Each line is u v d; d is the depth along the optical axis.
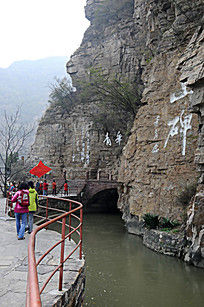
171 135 15.16
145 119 17.17
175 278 9.95
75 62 39.38
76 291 4.50
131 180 18.14
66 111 38.19
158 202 15.12
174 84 15.57
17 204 7.21
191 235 11.34
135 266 11.30
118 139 31.41
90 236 16.75
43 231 8.27
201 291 8.94
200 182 11.43
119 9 36.41
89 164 33.22
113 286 9.45
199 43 12.14
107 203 33.22
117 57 33.16
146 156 16.66
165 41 16.89
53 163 36.97
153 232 13.64
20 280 4.38
